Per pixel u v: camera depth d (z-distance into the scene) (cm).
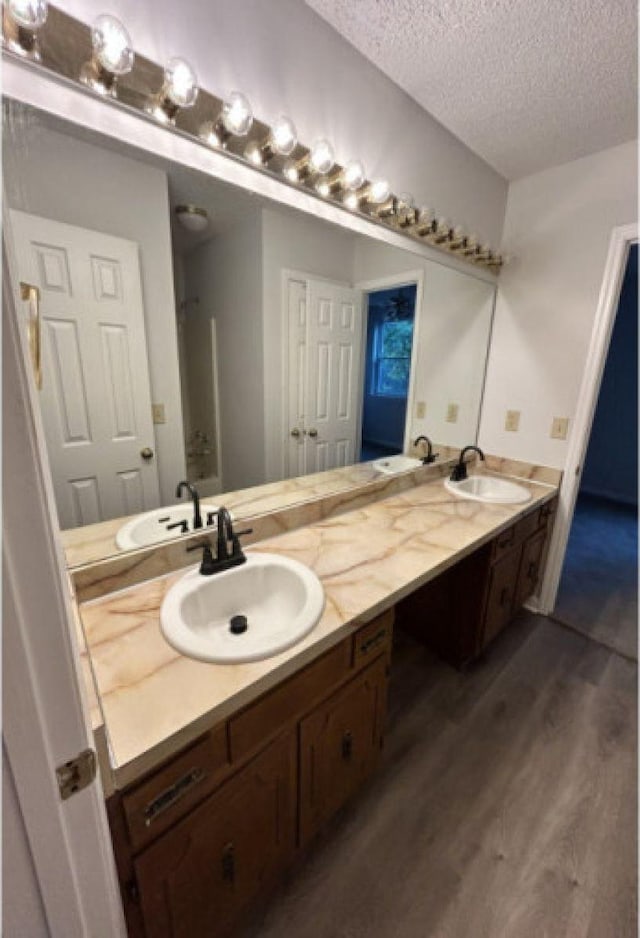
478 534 148
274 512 143
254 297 128
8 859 42
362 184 127
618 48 121
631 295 407
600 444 448
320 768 101
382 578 115
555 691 173
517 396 217
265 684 79
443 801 128
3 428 33
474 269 198
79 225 90
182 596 101
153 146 88
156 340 109
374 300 163
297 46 112
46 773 43
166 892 74
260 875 93
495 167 191
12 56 69
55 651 41
